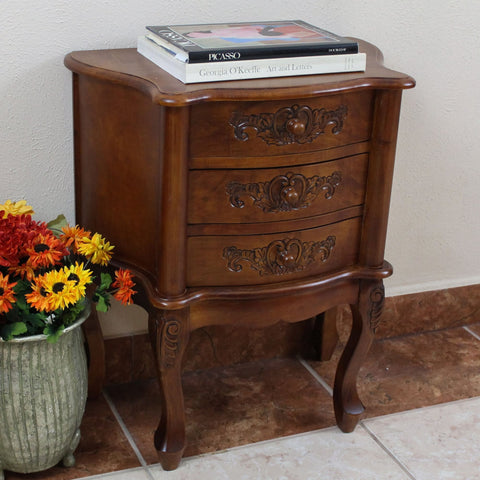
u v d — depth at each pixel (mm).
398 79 1469
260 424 1827
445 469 1703
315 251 1559
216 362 2039
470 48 1998
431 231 2180
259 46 1421
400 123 2012
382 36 1911
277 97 1363
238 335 2033
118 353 1927
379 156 1537
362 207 1588
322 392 1959
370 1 1862
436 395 1967
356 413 1774
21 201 1580
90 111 1545
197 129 1382
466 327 2311
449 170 2121
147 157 1442
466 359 2137
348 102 1474
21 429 1508
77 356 1563
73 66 1524
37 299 1389
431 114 2035
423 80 1990
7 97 1637
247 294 1518
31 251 1424
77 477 1628
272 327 2061
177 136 1357
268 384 1983
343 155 1512
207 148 1399
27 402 1485
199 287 1510
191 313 1526
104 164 1550
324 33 1578
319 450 1747
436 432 1824
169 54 1443
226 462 1695
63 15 1613
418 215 2145
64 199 1768
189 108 1357
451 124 2066
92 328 1795
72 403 1559
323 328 2039
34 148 1697
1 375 1462
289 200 1466
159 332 1511
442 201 2152
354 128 1504
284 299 1569
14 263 1420
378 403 1922
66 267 1426
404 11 1902
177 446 1627
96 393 1876
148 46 1551
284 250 1519
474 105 2066
